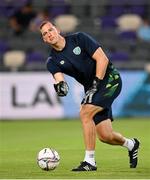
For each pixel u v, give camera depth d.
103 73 28.61
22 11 74.88
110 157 35.66
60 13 77.50
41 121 62.56
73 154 37.75
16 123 61.03
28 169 30.62
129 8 77.81
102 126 29.45
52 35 28.97
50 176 27.28
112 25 76.31
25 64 69.75
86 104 28.64
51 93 63.56
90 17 77.06
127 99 64.31
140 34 74.94
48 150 29.31
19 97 63.72
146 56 73.06
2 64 71.25
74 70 29.55
